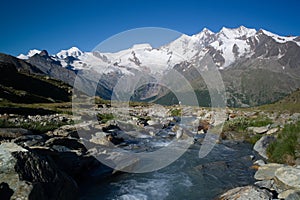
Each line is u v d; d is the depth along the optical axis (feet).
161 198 33.17
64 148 40.73
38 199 22.20
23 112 78.28
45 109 93.97
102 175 38.55
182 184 37.73
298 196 26.16
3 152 24.90
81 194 32.86
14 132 43.29
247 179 39.06
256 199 26.84
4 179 22.35
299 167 35.17
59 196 25.89
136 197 33.22
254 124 81.76
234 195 28.91
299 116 85.20
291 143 45.16
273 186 32.53
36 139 41.96
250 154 53.98
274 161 44.60
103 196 33.04
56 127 56.59
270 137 58.29
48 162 27.96
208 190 35.60
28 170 24.41
